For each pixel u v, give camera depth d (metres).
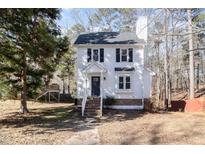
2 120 23.56
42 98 42.47
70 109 30.89
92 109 26.78
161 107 33.12
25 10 21.62
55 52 26.92
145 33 32.50
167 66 36.28
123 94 31.05
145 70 31.27
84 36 33.38
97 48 31.34
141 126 20.05
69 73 49.00
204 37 39.22
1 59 25.66
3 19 21.08
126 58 31.33
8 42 24.55
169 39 41.75
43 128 19.77
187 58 48.38
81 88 30.92
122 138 16.12
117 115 26.48
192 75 32.88
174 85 57.19
